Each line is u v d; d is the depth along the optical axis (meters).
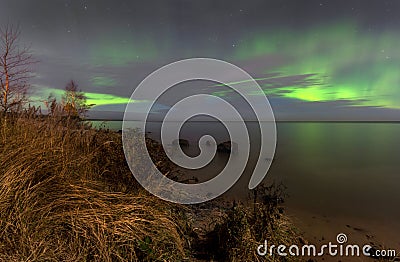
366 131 43.94
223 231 3.29
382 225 5.54
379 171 12.45
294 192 8.07
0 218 2.25
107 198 2.79
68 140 3.68
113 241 2.39
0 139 3.00
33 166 2.76
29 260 2.05
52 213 2.48
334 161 14.95
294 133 38.34
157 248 2.56
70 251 2.26
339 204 7.05
